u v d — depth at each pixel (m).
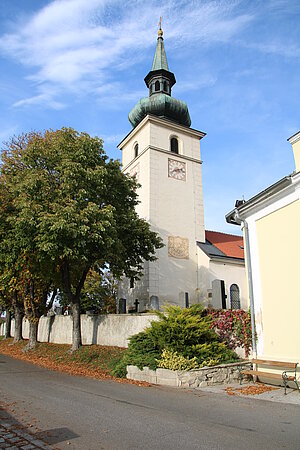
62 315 24.86
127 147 34.69
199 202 31.34
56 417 6.91
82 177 16.16
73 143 17.11
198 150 33.22
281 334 11.16
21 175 17.27
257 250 12.62
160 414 7.23
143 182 30.19
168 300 26.91
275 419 6.94
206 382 10.85
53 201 15.77
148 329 12.96
